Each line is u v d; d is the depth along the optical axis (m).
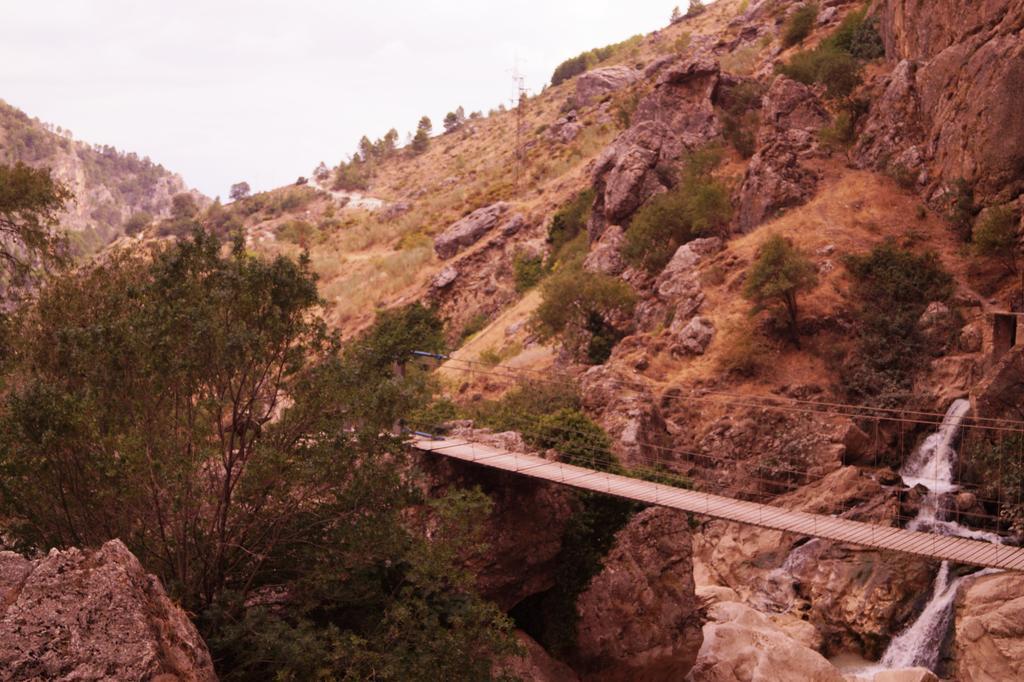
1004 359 42.09
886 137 59.78
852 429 43.84
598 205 75.19
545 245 87.31
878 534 22.34
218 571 19.22
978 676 32.28
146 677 12.69
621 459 40.62
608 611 26.81
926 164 57.28
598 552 26.91
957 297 48.81
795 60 73.06
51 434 17.31
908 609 36.16
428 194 154.75
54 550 13.32
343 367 20.59
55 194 29.38
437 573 20.12
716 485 43.69
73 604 12.90
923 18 61.84
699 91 74.94
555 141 132.62
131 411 19.30
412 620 19.09
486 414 42.91
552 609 26.56
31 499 18.31
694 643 28.66
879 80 63.34
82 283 21.22
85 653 12.60
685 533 29.61
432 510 23.53
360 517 20.27
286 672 16.62
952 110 55.56
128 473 17.83
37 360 19.97
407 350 25.09
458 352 72.94
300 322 20.50
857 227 55.31
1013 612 32.44
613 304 59.12
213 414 19.25
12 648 12.41
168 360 18.83
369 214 151.00
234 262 20.19
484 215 97.56
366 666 18.19
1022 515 37.72
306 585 20.14
